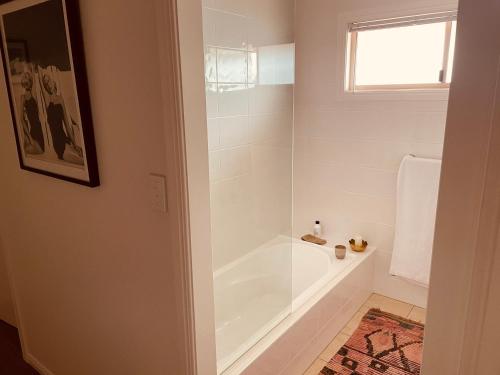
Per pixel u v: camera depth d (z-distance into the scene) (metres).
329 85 2.79
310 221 3.16
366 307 2.77
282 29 2.69
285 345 1.96
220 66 2.28
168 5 0.99
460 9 0.62
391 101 2.56
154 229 1.25
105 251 1.48
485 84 0.62
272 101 2.71
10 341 2.48
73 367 1.92
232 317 2.19
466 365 0.74
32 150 1.62
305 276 2.97
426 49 2.43
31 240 1.89
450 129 0.67
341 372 2.13
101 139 1.33
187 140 1.10
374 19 2.50
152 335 1.41
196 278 1.23
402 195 2.57
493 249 0.66
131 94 1.17
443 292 0.75
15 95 1.59
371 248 2.87
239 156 2.52
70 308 1.79
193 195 1.15
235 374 1.64
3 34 1.52
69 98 1.33
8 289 2.59
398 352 2.28
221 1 2.20
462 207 0.69
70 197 1.55
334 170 2.93
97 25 1.20
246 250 2.65
